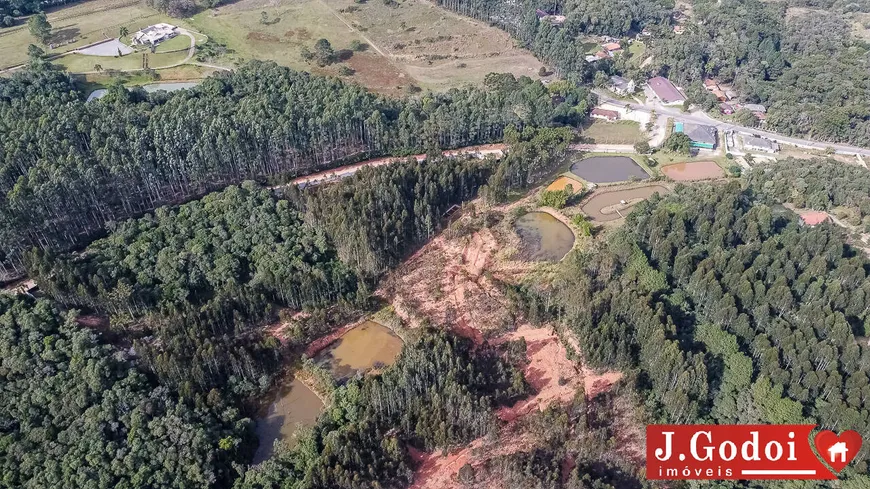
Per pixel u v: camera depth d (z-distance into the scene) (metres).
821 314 131.12
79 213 157.50
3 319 127.56
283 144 187.25
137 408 115.25
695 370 120.62
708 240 158.25
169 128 175.38
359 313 147.75
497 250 165.88
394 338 143.50
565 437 117.62
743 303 139.25
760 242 155.62
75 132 175.50
